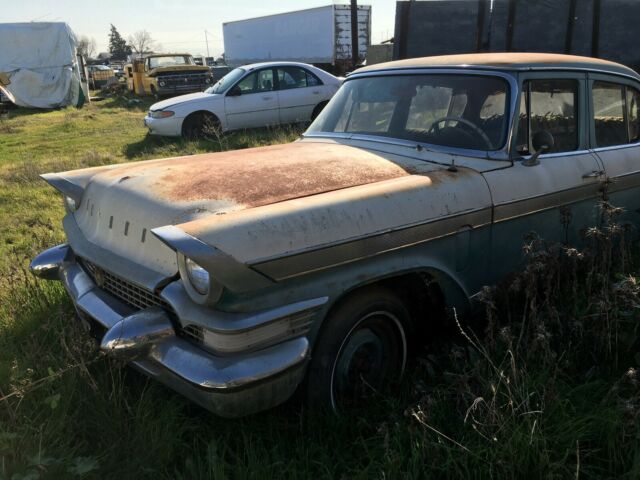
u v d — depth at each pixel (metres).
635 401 2.38
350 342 2.61
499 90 3.21
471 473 2.22
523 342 2.85
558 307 3.23
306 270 2.26
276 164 2.94
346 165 2.95
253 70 11.25
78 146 12.08
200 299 2.15
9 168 9.51
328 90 11.78
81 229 3.06
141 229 2.55
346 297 2.52
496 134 3.14
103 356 2.82
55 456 2.31
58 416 2.55
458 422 2.45
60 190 3.19
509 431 2.28
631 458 2.26
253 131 11.32
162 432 2.43
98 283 2.89
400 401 2.70
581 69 3.56
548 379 2.57
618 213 3.14
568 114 3.51
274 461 2.31
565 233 3.41
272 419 2.55
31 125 16.94
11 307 3.67
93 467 2.15
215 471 2.16
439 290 2.91
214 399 2.12
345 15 24.56
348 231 2.38
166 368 2.23
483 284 3.04
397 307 2.72
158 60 24.64
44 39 22.12
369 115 3.69
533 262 2.81
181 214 2.40
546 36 9.18
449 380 2.68
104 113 19.55
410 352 3.13
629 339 2.89
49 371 2.68
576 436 2.34
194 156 3.41
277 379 2.19
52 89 22.53
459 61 3.46
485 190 2.90
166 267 2.39
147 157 9.65
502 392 2.48
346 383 2.65
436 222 2.67
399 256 2.59
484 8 9.36
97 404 2.57
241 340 2.16
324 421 2.50
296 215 2.29
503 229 3.03
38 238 4.88
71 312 3.58
